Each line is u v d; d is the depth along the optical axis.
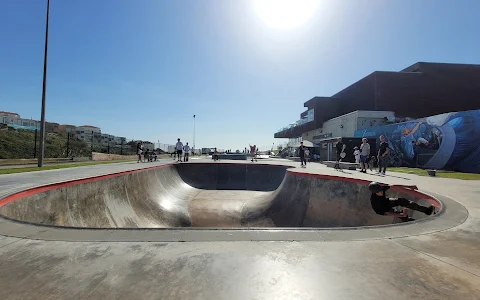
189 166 17.09
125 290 1.91
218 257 2.51
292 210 9.91
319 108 35.44
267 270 2.25
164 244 2.83
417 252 2.67
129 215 8.98
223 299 1.81
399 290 1.94
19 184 6.66
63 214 6.41
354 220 7.55
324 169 14.01
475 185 7.57
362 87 31.20
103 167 13.52
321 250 2.71
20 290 1.90
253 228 3.38
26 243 2.82
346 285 2.01
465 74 29.53
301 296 1.86
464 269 2.29
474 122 13.79
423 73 29.28
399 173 11.70
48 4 14.50
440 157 15.65
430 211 4.85
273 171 16.92
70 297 1.81
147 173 12.01
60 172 10.44
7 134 23.45
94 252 2.61
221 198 13.54
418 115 28.97
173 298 1.81
